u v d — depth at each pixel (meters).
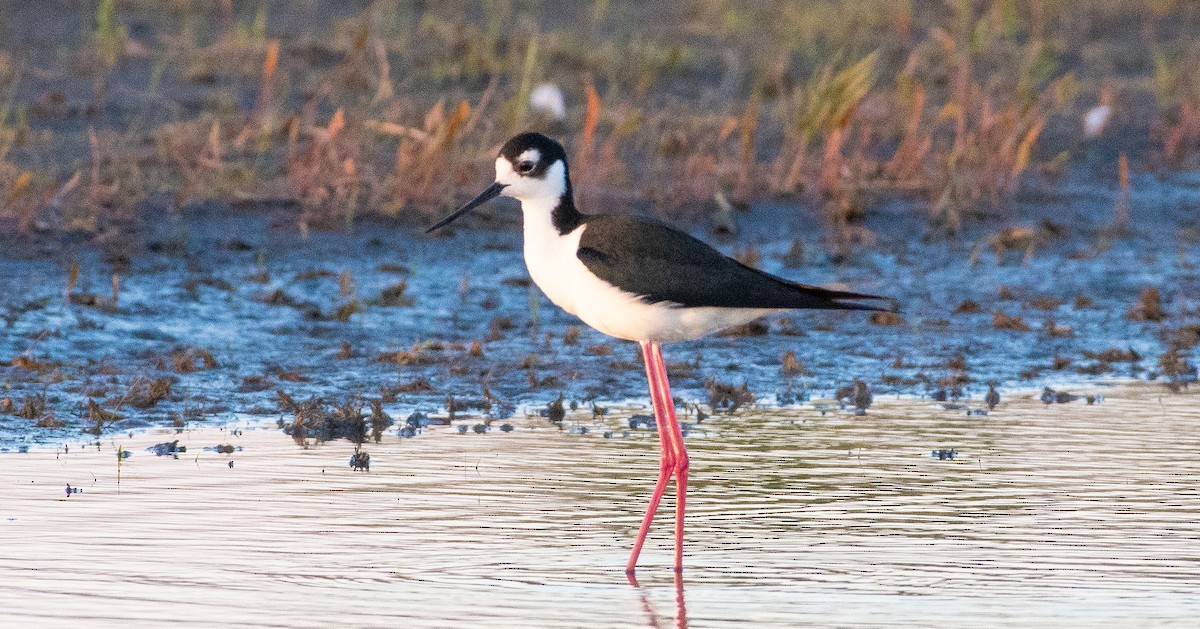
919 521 8.70
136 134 16.92
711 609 7.41
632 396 11.67
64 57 19.58
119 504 8.81
